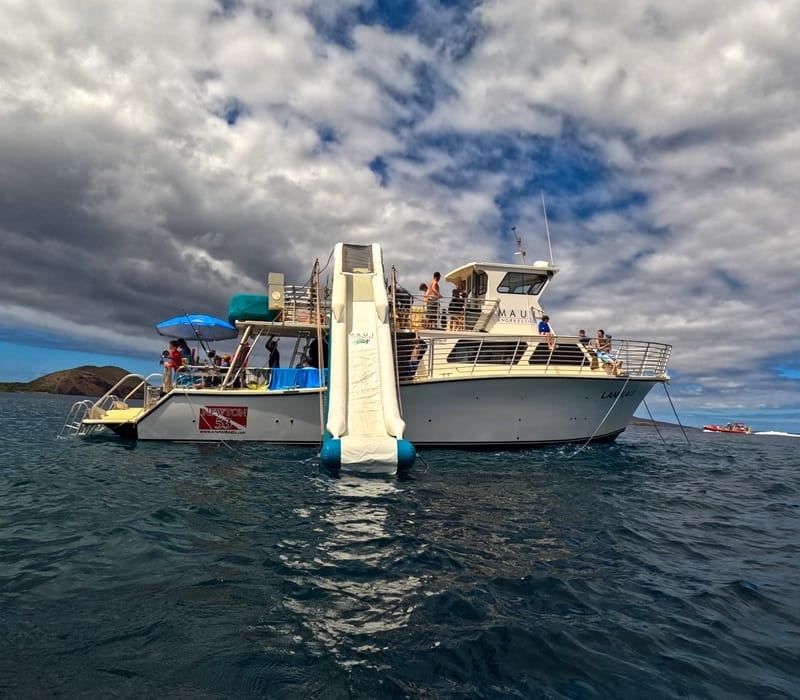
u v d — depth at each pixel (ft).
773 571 17.66
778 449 84.79
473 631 11.66
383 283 41.91
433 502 25.39
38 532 18.28
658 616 13.16
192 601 12.69
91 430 51.08
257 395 42.60
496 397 43.34
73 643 10.36
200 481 28.76
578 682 9.77
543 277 51.13
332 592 13.64
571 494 28.99
